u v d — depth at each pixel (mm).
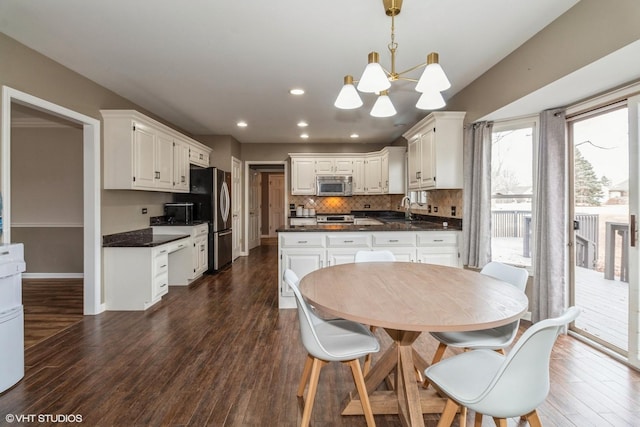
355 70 3070
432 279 1954
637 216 2219
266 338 2797
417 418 1587
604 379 2123
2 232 2359
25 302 3773
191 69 3049
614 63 1969
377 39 2492
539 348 1139
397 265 2387
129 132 3490
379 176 6309
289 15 2172
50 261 4918
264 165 7543
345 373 2244
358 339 1744
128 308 3504
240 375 2207
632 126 2246
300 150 6945
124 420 1750
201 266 4906
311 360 1913
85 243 3369
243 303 3746
